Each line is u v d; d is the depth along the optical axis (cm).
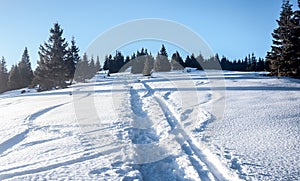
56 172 407
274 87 1566
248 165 423
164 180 414
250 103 1016
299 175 382
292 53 2480
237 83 1831
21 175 396
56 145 555
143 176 430
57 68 3244
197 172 422
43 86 3219
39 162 451
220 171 421
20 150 528
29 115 960
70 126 745
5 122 833
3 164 446
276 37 2606
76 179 381
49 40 3334
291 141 537
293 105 927
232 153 482
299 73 2469
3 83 4681
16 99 1725
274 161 437
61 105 1238
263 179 371
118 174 402
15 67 4278
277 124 677
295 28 2494
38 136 639
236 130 643
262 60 5316
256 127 659
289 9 2570
